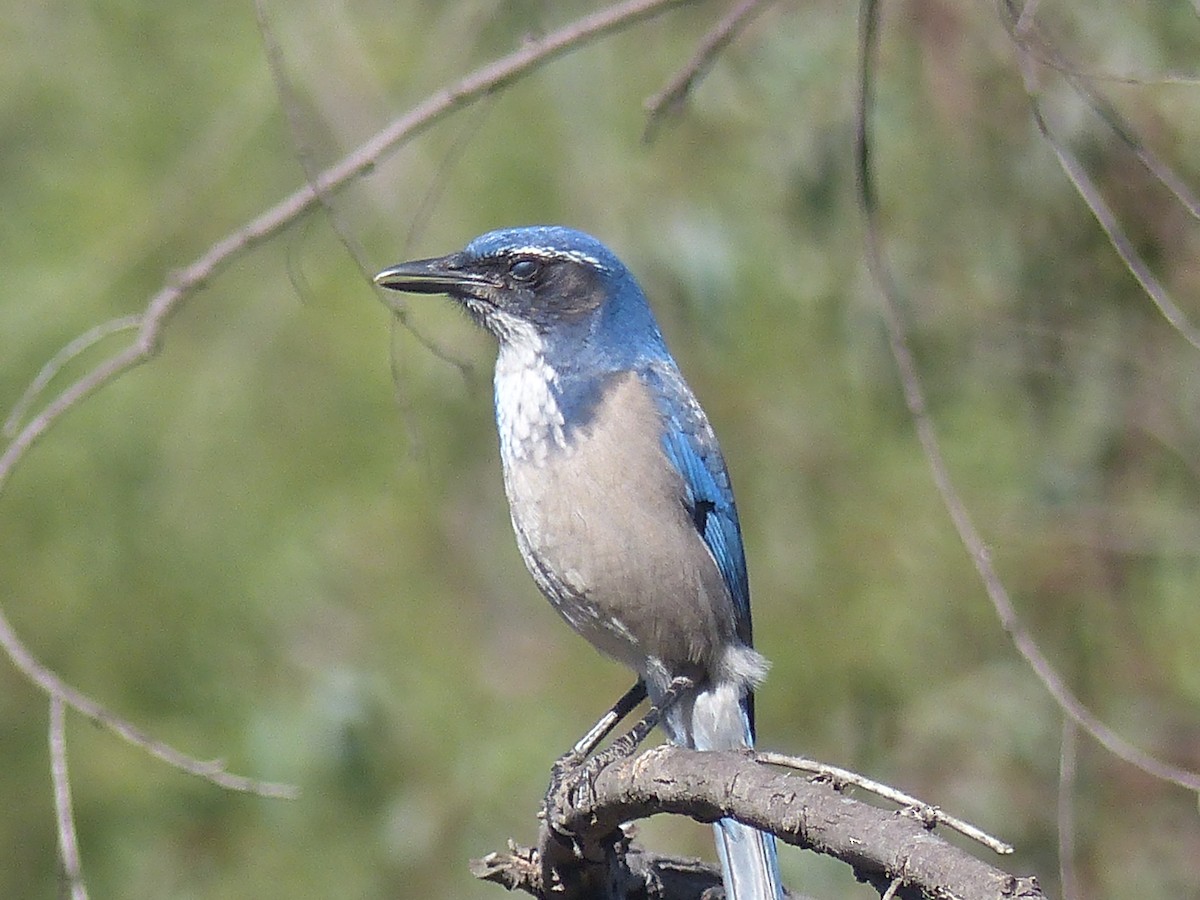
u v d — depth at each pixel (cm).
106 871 1479
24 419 1586
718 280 1295
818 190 1292
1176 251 1236
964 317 1312
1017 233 1285
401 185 1593
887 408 1344
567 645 1531
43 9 1764
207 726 1531
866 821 596
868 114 936
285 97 950
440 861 1405
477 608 1582
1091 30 1215
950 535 1345
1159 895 1245
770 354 1385
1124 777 1273
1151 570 1308
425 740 1445
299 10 1555
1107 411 1301
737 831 810
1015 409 1340
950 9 1252
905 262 1305
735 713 983
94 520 1584
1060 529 1312
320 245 1642
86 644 1555
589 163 1460
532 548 970
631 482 948
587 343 988
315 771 1351
